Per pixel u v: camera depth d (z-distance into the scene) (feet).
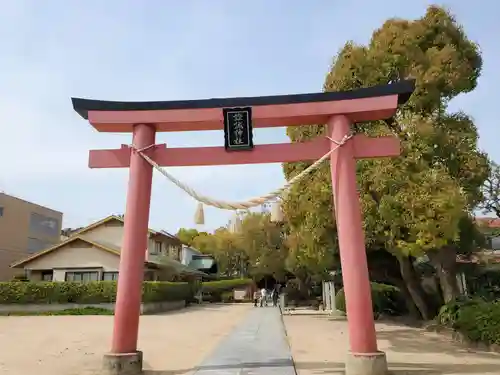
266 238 135.64
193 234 207.00
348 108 28.55
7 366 30.73
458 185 36.94
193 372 27.78
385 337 45.93
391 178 36.86
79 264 96.17
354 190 27.84
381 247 54.90
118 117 29.66
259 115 28.99
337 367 29.17
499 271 71.15
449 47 41.70
